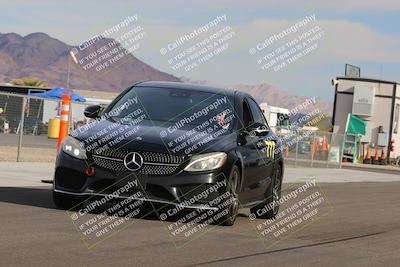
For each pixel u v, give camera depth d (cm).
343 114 5369
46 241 779
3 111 2316
